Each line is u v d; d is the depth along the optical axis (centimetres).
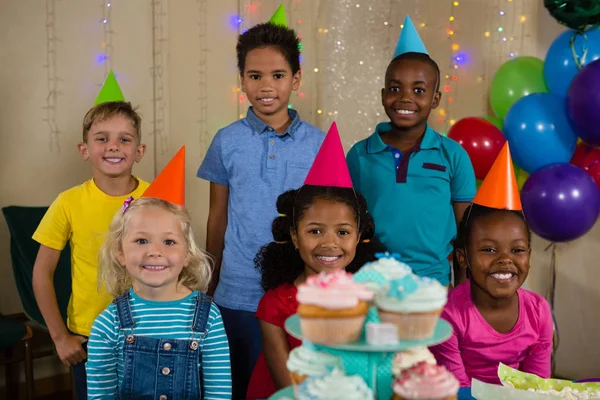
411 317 109
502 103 304
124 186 223
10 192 310
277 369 171
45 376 319
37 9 312
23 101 311
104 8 329
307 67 380
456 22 356
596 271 317
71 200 218
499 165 169
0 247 308
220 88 367
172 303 168
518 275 167
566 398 142
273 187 222
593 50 271
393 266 119
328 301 106
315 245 157
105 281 179
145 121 346
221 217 236
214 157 231
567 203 261
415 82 221
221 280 229
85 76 326
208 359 168
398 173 224
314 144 228
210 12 360
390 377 112
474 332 171
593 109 249
